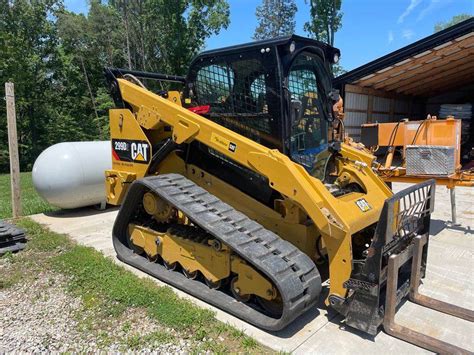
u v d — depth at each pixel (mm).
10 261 4566
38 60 24828
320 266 4148
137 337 2957
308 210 3068
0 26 23766
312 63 3809
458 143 5934
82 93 27500
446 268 4363
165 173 4484
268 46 3352
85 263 4348
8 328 3152
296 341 2939
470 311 3303
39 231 5680
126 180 4504
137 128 4348
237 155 3408
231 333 3016
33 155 22969
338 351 2820
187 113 3773
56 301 3586
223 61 3756
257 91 3551
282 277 2895
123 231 4609
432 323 3232
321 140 4004
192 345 2869
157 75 5020
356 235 4012
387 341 2951
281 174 3160
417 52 10164
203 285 3734
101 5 28047
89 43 27422
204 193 3783
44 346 2893
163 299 3520
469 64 13070
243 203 3885
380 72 12047
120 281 3879
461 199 7855
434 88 17266
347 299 3041
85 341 2951
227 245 3221
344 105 12445
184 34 26469
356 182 4000
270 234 3340
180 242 3867
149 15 27062
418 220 3654
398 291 3318
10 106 6367
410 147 5836
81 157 6500
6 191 10648
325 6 27156
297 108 3459
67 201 6457
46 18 25938
